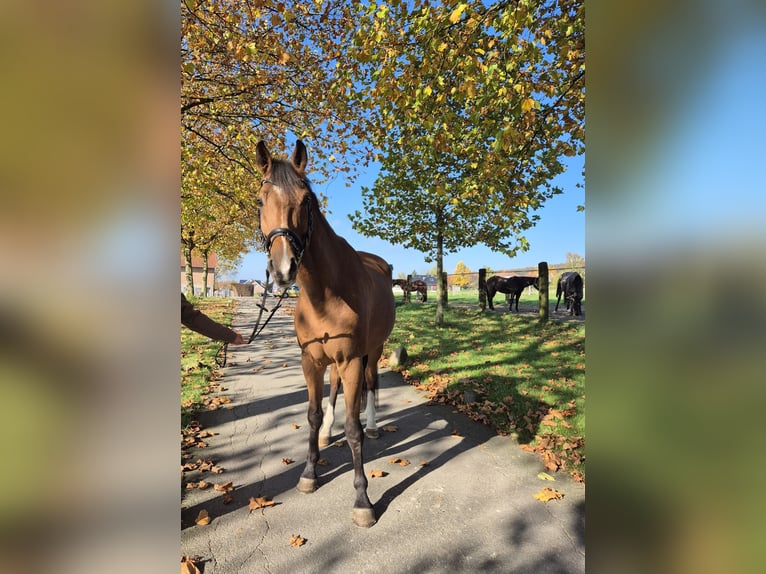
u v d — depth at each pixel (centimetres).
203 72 551
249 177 698
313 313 262
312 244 248
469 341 807
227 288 3931
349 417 268
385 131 579
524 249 444
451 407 462
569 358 637
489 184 425
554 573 212
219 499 283
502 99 362
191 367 640
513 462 331
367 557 226
